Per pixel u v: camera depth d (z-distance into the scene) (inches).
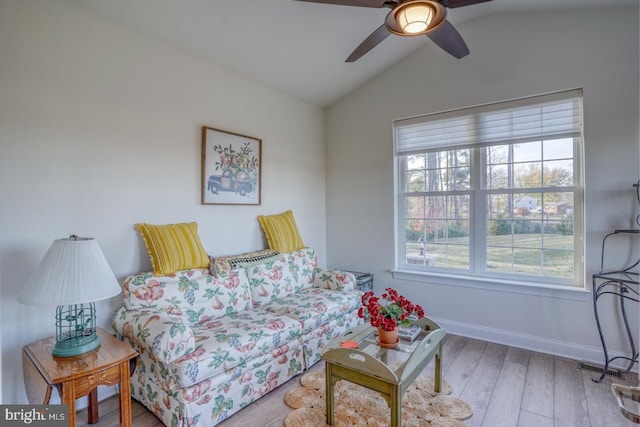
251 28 97.7
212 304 91.0
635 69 93.6
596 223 98.1
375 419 72.6
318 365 98.3
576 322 102.0
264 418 73.7
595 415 74.0
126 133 87.7
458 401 78.8
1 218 68.4
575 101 103.3
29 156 71.7
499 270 118.1
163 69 96.0
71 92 77.9
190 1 83.6
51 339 69.8
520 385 86.6
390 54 127.8
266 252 117.4
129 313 76.8
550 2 100.6
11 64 69.4
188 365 64.9
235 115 117.1
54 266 60.8
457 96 121.5
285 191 137.8
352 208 149.7
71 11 77.9
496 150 118.1
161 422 71.3
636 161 93.3
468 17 115.4
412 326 85.7
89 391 57.3
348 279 119.3
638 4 93.0
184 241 92.7
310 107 150.7
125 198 87.4
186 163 101.7
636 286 92.9
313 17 97.8
